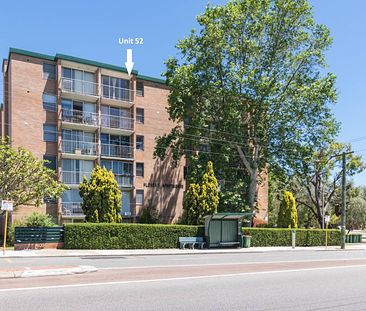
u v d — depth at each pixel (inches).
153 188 1755.7
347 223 2383.1
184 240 1189.7
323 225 1975.9
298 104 1485.0
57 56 1537.9
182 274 569.0
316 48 1509.6
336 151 1937.7
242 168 1589.6
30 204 1180.5
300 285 486.9
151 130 1770.4
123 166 1691.7
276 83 1475.1
